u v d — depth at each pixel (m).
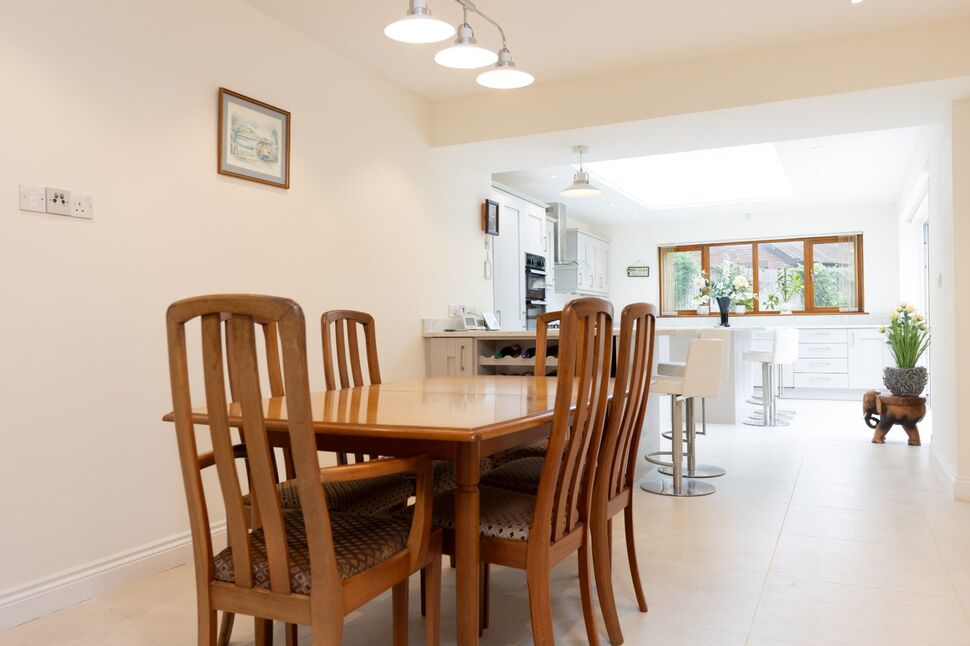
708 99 3.91
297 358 1.30
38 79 2.37
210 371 1.38
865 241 8.30
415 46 3.76
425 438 1.48
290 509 2.01
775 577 2.57
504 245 6.00
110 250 2.60
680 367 4.20
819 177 6.61
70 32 2.47
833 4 3.26
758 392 8.48
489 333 4.51
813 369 8.12
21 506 2.30
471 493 1.64
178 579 2.68
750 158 7.30
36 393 2.35
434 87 4.43
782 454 4.90
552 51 3.82
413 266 4.53
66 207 2.44
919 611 2.24
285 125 3.43
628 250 9.56
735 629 2.14
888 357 7.79
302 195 3.57
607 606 2.04
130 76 2.69
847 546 2.91
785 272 8.92
